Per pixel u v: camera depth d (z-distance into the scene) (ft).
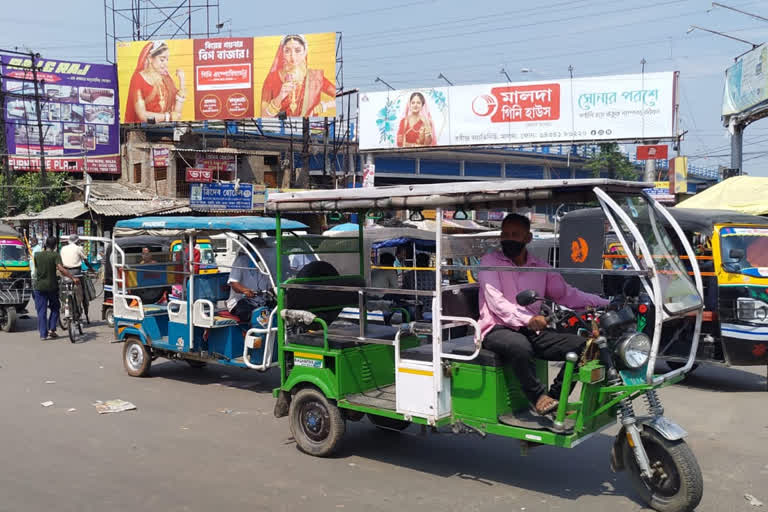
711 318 26.78
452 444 19.93
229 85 94.79
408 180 140.97
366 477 16.93
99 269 76.07
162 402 24.81
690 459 14.07
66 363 32.40
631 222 13.99
